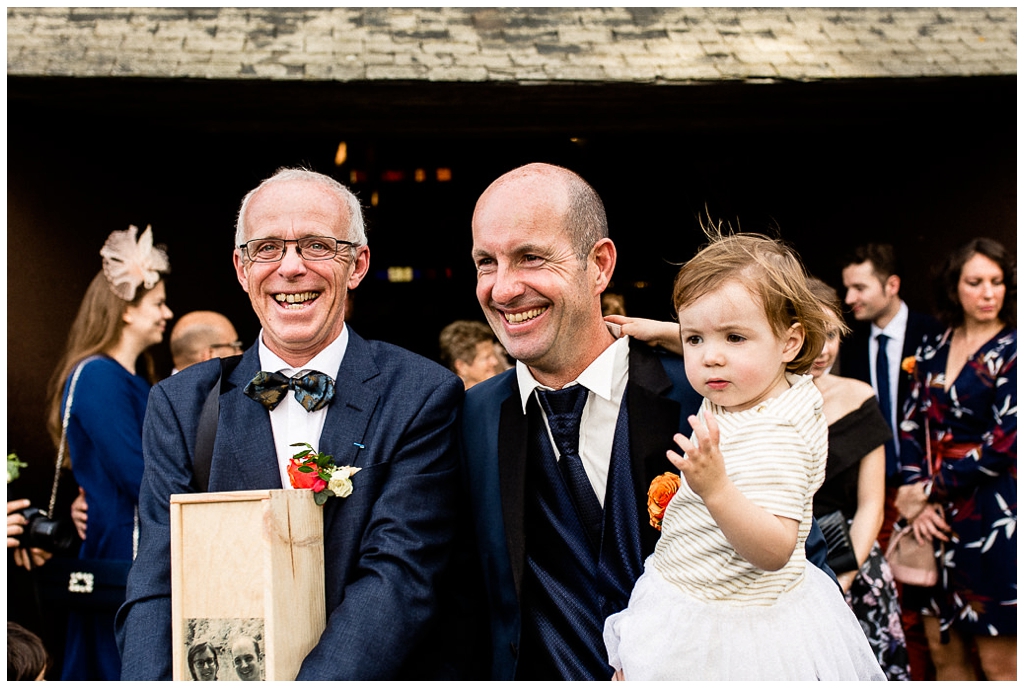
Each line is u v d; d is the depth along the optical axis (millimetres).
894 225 5613
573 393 2469
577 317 2395
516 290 2336
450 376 2588
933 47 4742
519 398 2533
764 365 2111
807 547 2521
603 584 2400
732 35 4770
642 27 4789
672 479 2250
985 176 5191
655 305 6293
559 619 2428
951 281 4320
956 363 4293
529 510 2480
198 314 5023
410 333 6348
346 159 6156
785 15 4910
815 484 2129
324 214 2475
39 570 3965
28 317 4762
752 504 1928
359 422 2453
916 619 4340
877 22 4922
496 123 5199
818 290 3404
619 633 2225
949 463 4168
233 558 2105
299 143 5723
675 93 4641
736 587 2078
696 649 2061
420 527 2375
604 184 6273
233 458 2422
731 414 2164
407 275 6324
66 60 4312
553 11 4879
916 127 5488
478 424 2566
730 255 2193
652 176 6238
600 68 4484
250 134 5441
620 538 2398
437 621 2434
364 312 6305
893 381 4688
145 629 2283
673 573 2154
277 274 2445
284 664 2104
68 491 4410
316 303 2467
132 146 5152
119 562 3885
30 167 4789
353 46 4527
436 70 4387
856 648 2219
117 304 4617
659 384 2465
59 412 4402
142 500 2486
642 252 6293
